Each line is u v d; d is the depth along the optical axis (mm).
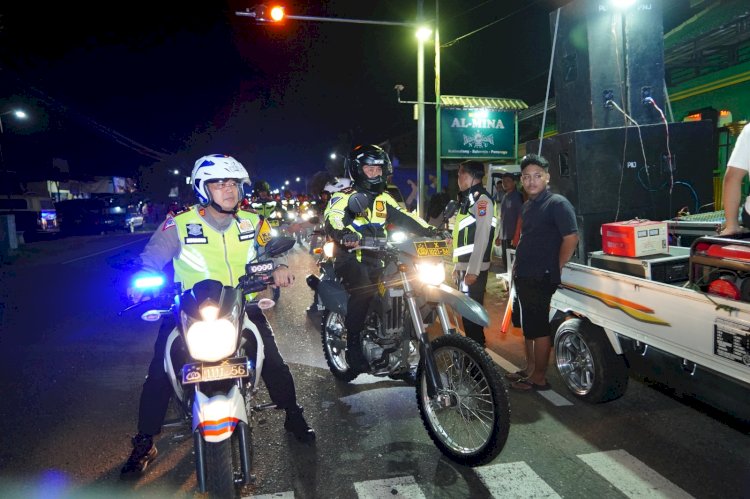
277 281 3123
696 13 12633
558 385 4852
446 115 19484
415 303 3670
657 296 3654
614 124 5867
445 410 4164
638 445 3734
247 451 2738
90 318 8219
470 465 3412
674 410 4285
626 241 4301
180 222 3229
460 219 5137
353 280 4176
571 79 6051
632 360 4066
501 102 19859
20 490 3371
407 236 3961
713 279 3355
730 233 3541
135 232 36406
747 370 3033
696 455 3580
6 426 4320
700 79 12430
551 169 5840
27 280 13125
